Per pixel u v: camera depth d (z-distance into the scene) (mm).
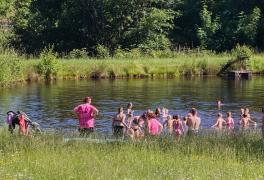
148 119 24719
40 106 40125
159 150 18266
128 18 78188
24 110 38219
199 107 40000
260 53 74875
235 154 17516
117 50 75812
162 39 80062
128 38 79312
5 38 79375
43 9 80812
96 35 79562
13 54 59375
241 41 81812
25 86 53781
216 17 83438
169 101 43000
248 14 83688
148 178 13531
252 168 15258
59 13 80375
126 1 78000
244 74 64062
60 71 61406
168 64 65500
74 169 14445
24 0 81812
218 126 30891
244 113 32000
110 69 63375
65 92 48562
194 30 85250
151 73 64500
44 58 60938
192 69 66062
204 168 15102
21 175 13289
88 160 15984
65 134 22531
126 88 51844
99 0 78250
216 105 40969
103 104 41250
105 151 17984
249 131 24016
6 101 42688
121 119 26016
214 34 82812
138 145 19312
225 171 14602
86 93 47812
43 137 20812
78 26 79875
